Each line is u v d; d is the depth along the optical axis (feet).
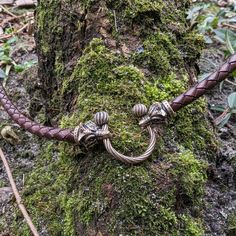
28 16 2.69
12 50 2.41
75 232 1.45
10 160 1.85
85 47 1.68
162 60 1.63
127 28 1.66
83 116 1.53
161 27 1.69
